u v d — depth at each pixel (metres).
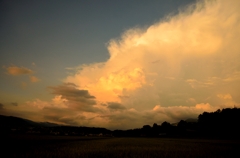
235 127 105.88
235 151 33.06
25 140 58.00
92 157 24.33
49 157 23.58
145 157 24.62
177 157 24.80
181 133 154.12
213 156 26.16
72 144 50.91
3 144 42.09
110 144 53.16
